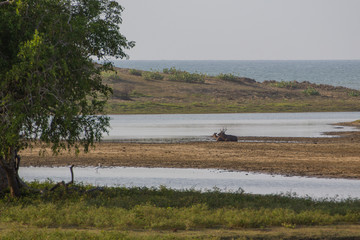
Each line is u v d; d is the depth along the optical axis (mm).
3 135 53844
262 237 43656
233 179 89375
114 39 62062
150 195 67125
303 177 91750
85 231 44250
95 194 66188
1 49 56094
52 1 55875
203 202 60219
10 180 64812
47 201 61188
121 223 47062
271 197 66250
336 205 60125
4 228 46156
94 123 60969
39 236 41594
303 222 49406
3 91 54062
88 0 60062
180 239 41625
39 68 51625
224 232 45281
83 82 56500
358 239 44031
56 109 53250
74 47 55094
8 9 55406
